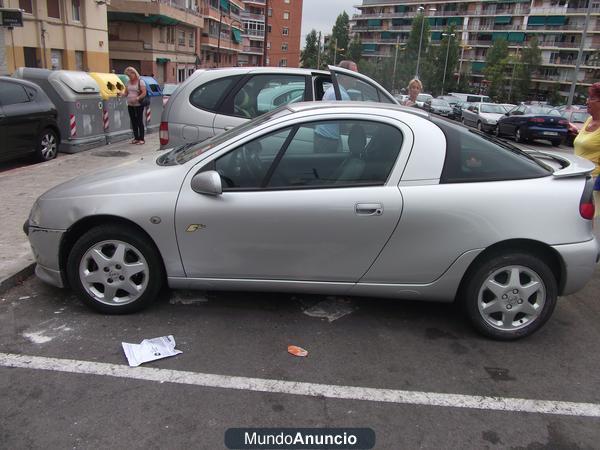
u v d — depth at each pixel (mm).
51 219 3740
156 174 3727
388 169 3584
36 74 10508
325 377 3184
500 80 83875
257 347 3490
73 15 26719
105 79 12234
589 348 3711
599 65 78375
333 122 3660
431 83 88312
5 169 9016
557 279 3688
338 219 3529
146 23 41562
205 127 6000
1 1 21219
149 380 3066
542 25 87750
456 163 3596
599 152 4738
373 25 117562
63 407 2789
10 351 3311
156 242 3639
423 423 2801
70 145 10688
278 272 3682
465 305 3713
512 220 3498
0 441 2521
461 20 100062
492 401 3021
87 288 3773
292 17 105875
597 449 2660
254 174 3633
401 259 3607
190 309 3977
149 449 2512
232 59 83750
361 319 3963
